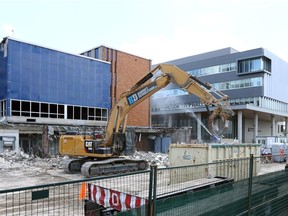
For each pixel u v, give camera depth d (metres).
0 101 29.59
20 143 27.47
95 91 35.75
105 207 5.86
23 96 29.38
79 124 33.81
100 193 6.07
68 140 18.36
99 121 35.78
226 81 58.19
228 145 13.89
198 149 12.79
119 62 39.22
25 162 22.12
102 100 36.38
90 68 35.38
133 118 40.25
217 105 14.95
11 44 28.81
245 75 55.44
